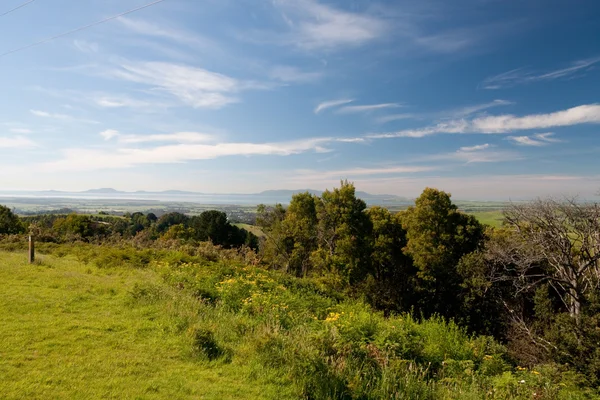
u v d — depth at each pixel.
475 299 23.72
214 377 5.46
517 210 20.53
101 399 4.47
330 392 5.16
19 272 12.23
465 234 28.80
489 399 5.97
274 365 5.88
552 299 20.14
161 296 9.54
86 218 41.81
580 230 18.22
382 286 30.39
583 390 7.30
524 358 15.03
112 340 6.55
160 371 5.49
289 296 12.23
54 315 7.70
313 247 34.94
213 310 9.07
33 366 5.18
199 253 23.08
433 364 7.50
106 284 11.52
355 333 7.50
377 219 32.69
